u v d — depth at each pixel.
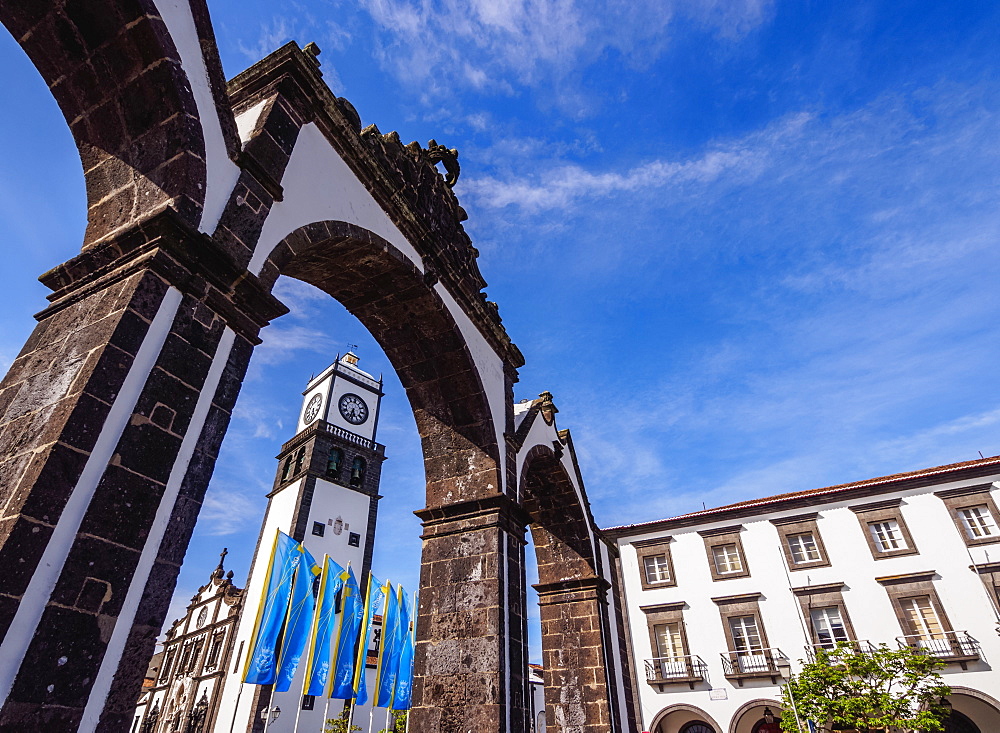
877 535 20.77
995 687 17.19
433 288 9.17
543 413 13.73
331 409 36.97
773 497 24.31
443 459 9.70
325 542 31.64
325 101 6.94
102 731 3.09
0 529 3.05
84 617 3.17
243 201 5.22
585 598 13.09
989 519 19.48
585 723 11.75
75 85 5.07
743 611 21.17
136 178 4.95
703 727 20.61
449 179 11.36
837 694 16.39
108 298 4.14
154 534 3.69
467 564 8.46
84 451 3.43
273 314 5.14
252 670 19.14
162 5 4.86
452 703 7.47
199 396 4.27
